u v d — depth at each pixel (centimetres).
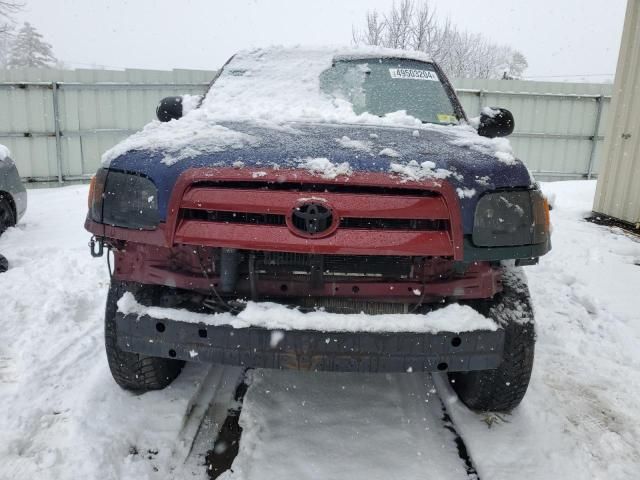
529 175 230
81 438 240
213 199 210
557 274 504
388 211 208
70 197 906
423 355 210
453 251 211
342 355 208
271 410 271
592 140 1302
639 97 673
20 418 256
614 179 719
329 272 221
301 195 208
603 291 466
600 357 351
